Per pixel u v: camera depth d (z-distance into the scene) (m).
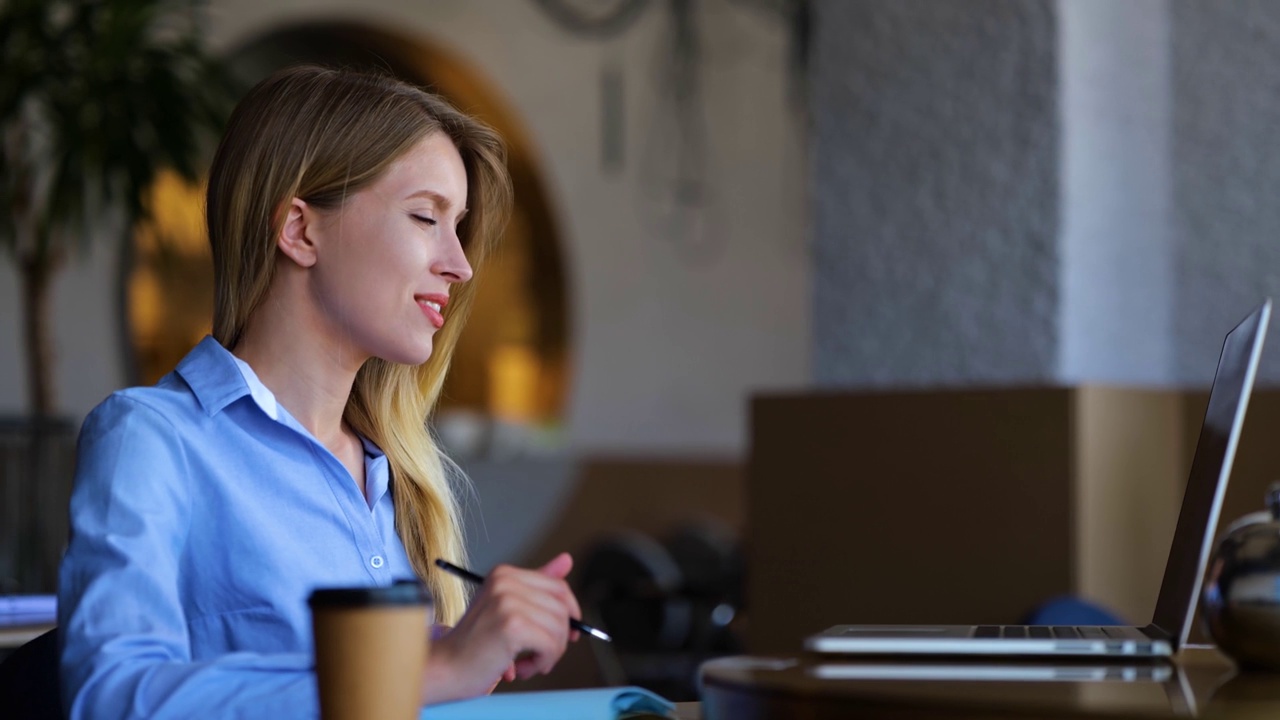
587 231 7.89
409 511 1.46
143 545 1.08
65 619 1.04
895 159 3.11
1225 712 0.70
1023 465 2.70
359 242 1.26
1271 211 2.86
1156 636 1.07
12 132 4.40
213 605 1.18
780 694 0.80
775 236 8.70
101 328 6.05
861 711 0.77
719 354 8.41
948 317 3.00
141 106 4.25
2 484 3.86
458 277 1.29
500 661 0.93
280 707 0.92
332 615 0.76
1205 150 2.95
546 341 7.81
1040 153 2.88
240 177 1.27
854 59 3.18
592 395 7.90
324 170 1.26
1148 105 3.02
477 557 7.10
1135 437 2.78
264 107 1.28
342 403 1.33
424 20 7.22
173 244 6.15
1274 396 2.60
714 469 8.34
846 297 3.16
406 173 1.27
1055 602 1.86
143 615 1.03
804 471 3.01
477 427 7.32
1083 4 2.91
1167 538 2.86
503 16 7.56
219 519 1.19
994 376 2.92
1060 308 2.83
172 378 1.26
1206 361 2.95
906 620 2.84
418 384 1.49
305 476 1.26
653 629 4.78
